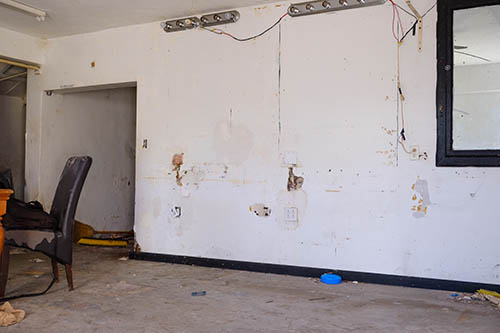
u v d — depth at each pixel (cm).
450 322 256
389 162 343
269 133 387
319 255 366
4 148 576
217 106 412
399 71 341
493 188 312
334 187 361
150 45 447
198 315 267
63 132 545
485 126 315
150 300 298
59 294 310
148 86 447
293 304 290
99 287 330
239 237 398
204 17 405
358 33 354
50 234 308
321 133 367
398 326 249
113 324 250
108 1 389
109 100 606
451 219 324
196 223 418
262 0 381
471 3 316
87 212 570
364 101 352
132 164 644
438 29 326
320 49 368
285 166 380
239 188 399
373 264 347
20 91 589
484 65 316
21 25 462
